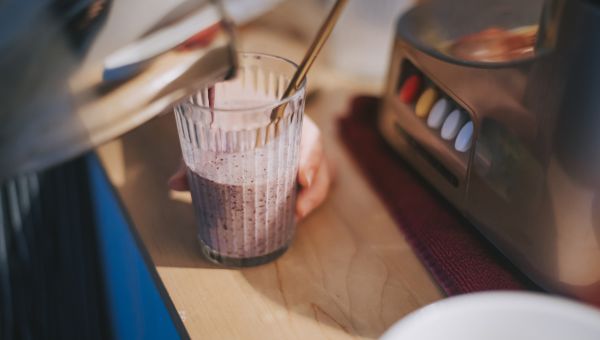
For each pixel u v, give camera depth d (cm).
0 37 34
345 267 58
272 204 54
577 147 45
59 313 91
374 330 51
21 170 35
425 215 63
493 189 55
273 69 56
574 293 50
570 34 44
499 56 58
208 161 52
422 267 58
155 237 61
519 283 54
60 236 95
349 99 82
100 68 35
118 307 87
